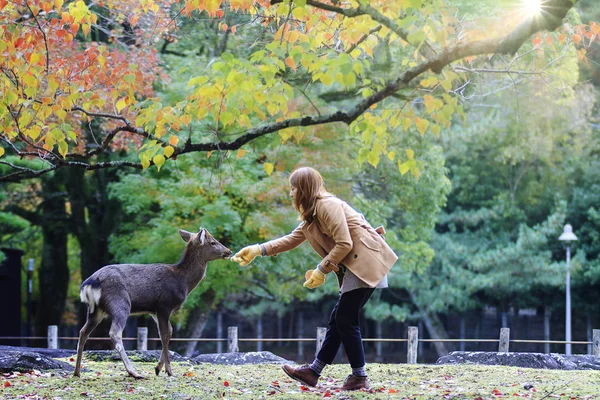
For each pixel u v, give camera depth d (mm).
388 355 33188
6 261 20188
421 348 34031
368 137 5684
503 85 16516
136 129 6922
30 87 6438
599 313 29125
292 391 5910
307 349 35281
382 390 5930
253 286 21875
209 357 9047
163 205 16594
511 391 6141
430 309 28078
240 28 12312
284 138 6332
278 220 16531
